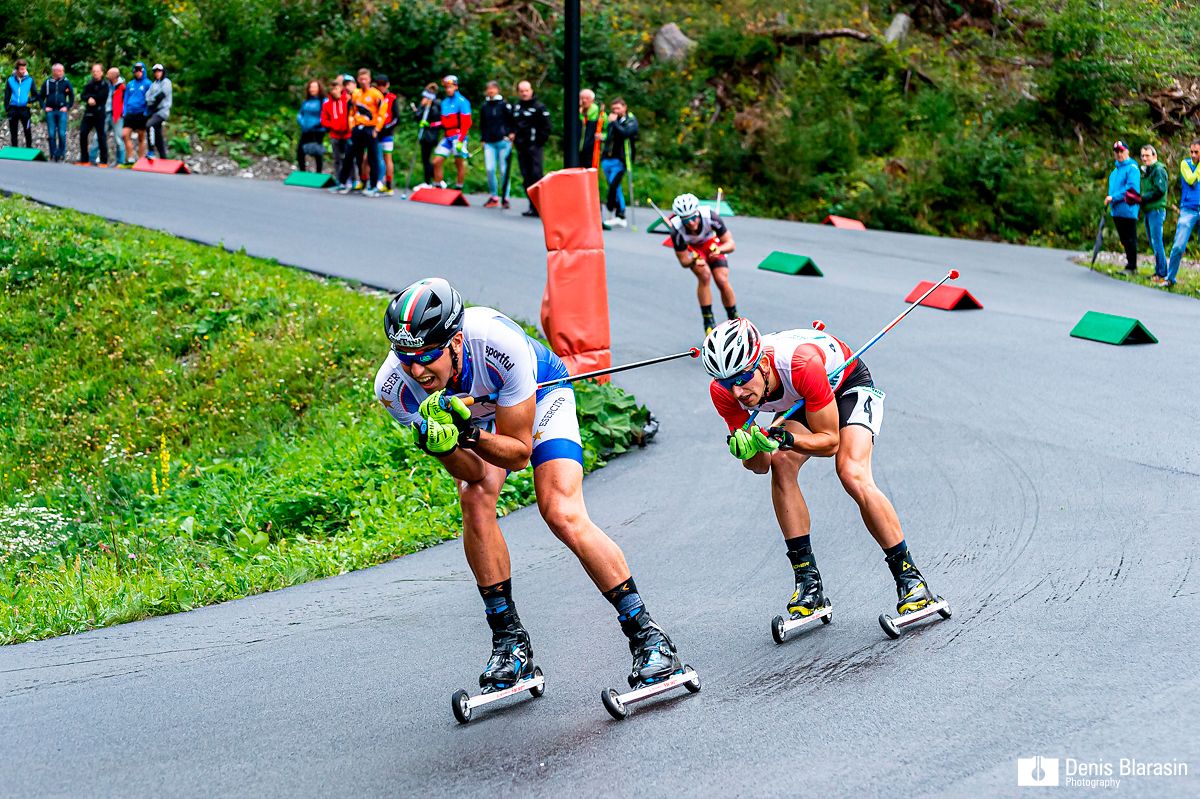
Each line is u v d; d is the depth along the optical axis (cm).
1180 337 1020
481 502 398
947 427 766
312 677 445
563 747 366
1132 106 2286
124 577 628
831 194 2094
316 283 1185
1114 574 491
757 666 425
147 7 2264
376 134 1773
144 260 1241
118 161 1900
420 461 775
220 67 2127
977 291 1266
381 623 511
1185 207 1302
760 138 2159
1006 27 2531
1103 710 365
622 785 338
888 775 332
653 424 812
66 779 361
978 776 328
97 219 1397
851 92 2292
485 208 1705
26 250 1251
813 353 425
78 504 820
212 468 846
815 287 1248
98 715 415
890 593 495
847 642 442
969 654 419
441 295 349
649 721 381
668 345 1020
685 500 670
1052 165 2191
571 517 387
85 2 2208
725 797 326
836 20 2467
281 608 548
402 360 354
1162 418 757
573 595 529
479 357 365
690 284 1239
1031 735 352
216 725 400
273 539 707
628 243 1486
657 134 2195
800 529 462
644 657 390
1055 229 2064
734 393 415
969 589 490
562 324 819
